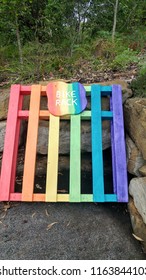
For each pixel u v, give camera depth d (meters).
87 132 2.18
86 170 2.17
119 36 3.59
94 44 3.32
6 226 1.62
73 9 3.64
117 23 3.96
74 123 1.97
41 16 3.64
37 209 1.77
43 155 2.29
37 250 1.46
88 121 2.17
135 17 4.10
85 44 3.31
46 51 3.14
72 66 2.88
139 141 1.78
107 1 3.80
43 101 2.16
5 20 2.98
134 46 3.38
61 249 1.46
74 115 1.99
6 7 2.77
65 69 2.82
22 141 2.31
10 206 1.80
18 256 1.42
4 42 3.53
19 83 2.63
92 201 1.76
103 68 2.80
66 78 2.69
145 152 1.67
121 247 1.48
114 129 1.95
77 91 2.07
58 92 2.06
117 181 1.80
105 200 1.76
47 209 1.77
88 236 1.55
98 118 1.98
